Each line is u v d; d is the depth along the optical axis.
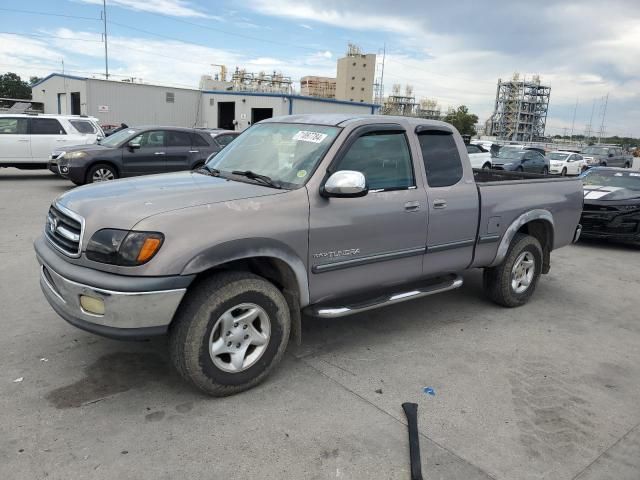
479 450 3.14
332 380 3.90
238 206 3.51
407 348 4.55
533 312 5.69
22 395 3.48
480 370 4.20
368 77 109.50
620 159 36.34
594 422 3.51
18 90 90.12
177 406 3.44
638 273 7.79
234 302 3.47
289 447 3.06
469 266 5.12
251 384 3.66
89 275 3.23
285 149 4.25
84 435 3.08
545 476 2.94
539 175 6.36
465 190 4.86
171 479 2.75
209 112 40.62
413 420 3.36
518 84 129.25
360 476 2.85
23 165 14.87
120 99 36.88
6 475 2.72
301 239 3.73
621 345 4.89
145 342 4.35
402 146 4.47
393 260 4.39
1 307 5.00
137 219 3.23
